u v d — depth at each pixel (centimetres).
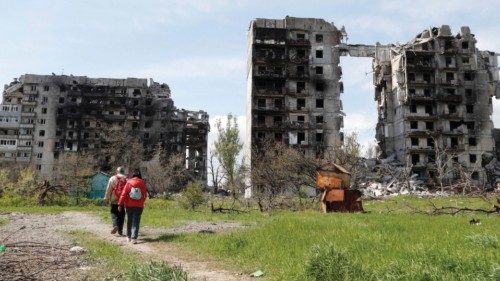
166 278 578
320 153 7150
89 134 9481
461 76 8144
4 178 4666
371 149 9331
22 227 1559
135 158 8669
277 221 1535
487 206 2772
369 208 3014
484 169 7694
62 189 3781
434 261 655
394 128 8444
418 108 8031
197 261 884
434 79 8081
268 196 3116
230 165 6062
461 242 839
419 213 2111
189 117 10238
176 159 8575
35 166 9219
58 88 9594
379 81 8900
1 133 9400
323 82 7912
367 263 688
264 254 866
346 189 2383
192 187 3250
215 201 4003
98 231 1495
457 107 8062
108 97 9625
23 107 9481
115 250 998
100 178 4934
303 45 7919
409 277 575
